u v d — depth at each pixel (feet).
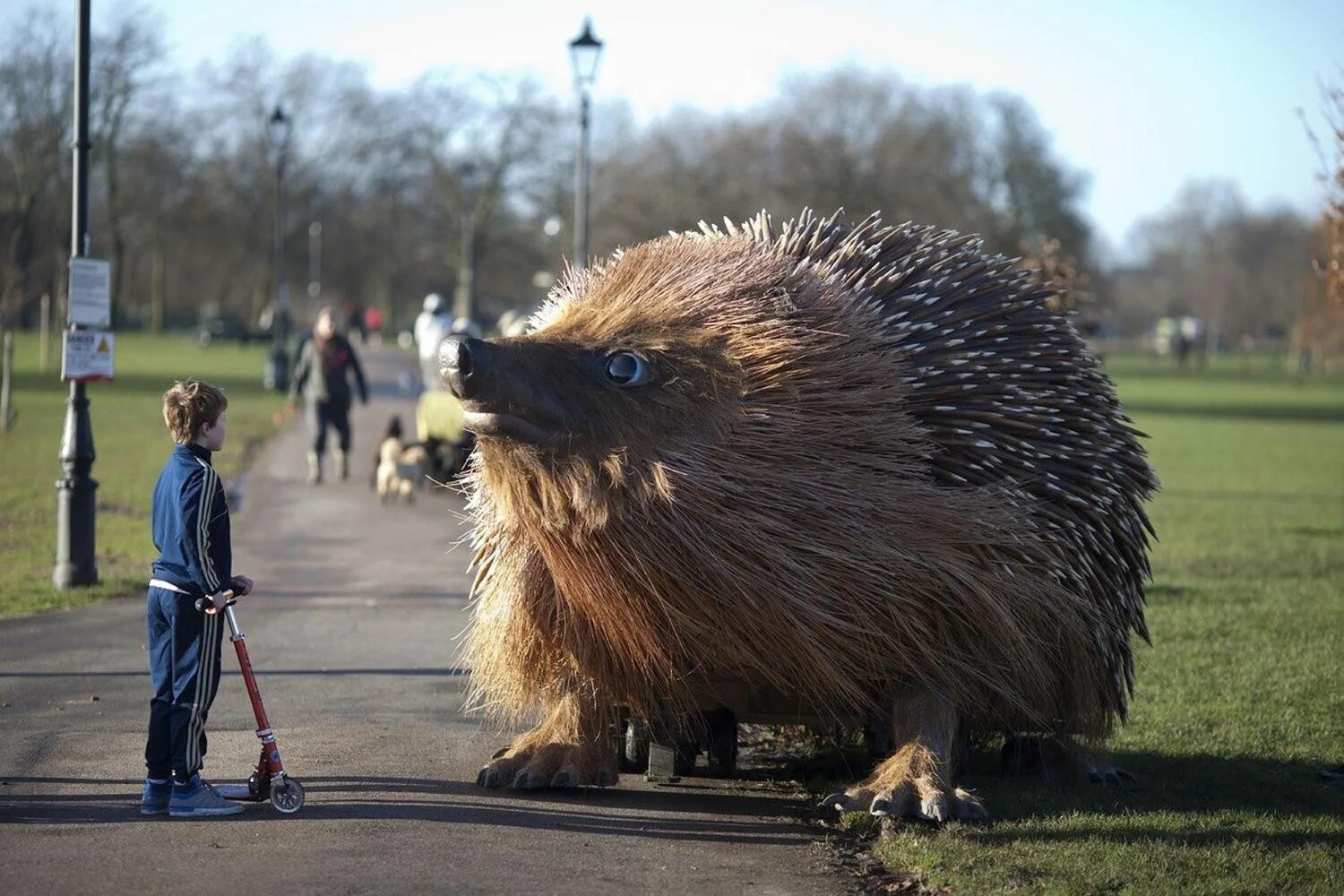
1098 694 18.06
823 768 19.75
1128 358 286.46
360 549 39.50
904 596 15.89
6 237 115.65
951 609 16.20
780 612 15.53
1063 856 15.29
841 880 14.96
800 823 16.96
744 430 15.84
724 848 15.90
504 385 15.06
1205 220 346.95
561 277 18.76
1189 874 14.82
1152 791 18.63
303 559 37.65
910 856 15.29
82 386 31.27
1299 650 27.25
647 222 135.74
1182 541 43.42
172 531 15.99
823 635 15.70
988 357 17.52
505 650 17.06
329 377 54.80
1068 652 17.31
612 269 17.74
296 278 215.51
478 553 18.02
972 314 17.90
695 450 15.67
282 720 21.01
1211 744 21.26
